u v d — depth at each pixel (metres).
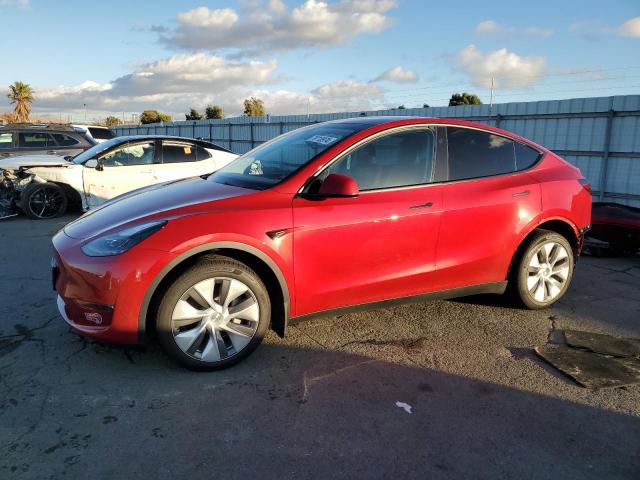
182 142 9.48
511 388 3.20
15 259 6.13
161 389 3.09
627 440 2.69
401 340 3.86
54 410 2.84
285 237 3.34
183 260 3.13
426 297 3.98
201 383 3.17
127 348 3.59
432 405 2.98
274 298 3.52
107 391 3.05
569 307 4.65
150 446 2.55
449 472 2.41
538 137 11.55
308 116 18.31
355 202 3.56
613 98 10.12
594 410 2.96
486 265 4.12
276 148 4.18
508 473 2.41
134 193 4.14
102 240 3.19
